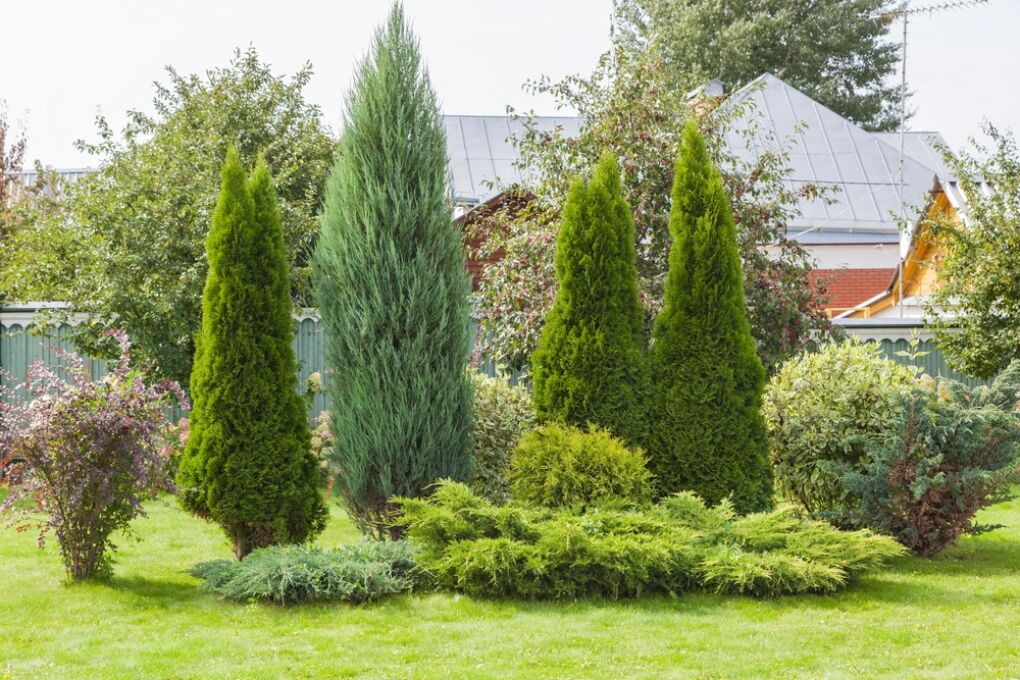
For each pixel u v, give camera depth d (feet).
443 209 30.45
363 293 29.17
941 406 29.73
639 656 19.83
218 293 27.68
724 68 120.78
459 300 30.27
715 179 30.40
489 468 32.55
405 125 29.99
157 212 45.42
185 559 30.50
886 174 86.53
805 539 26.32
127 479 26.35
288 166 59.47
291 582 23.93
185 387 45.88
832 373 34.47
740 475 29.32
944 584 26.50
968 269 47.03
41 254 48.16
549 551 24.62
